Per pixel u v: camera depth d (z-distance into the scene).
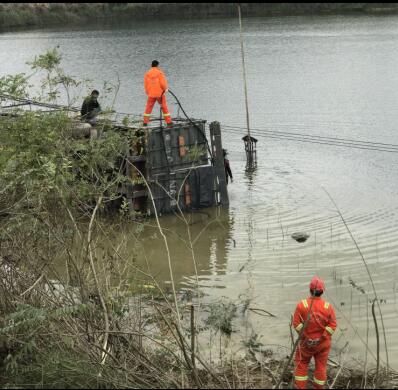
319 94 37.59
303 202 20.11
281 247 16.22
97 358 9.27
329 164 24.38
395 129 29.17
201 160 19.77
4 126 10.48
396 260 14.94
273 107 34.69
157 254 15.80
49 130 10.27
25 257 10.02
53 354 9.02
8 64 50.38
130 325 10.40
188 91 39.78
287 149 26.75
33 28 79.88
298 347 8.81
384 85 39.62
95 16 85.88
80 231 11.06
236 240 16.89
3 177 9.80
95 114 15.82
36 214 9.83
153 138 18.84
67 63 50.91
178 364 9.31
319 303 8.71
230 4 87.50
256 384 9.13
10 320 9.09
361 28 68.75
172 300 12.80
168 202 19.25
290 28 71.19
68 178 10.12
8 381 8.72
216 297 13.20
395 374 9.56
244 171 23.98
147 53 55.81
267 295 13.31
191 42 62.09
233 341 11.13
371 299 12.90
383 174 22.83
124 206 13.21
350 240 16.48
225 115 33.16
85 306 8.93
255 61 50.47
